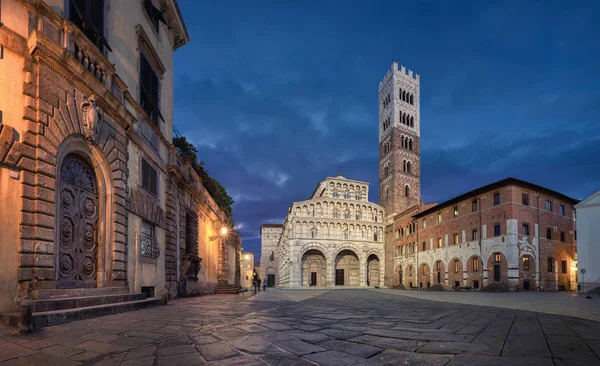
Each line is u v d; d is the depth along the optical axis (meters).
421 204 67.12
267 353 5.66
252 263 101.50
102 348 6.02
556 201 45.19
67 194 10.93
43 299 9.02
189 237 25.22
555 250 43.53
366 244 74.56
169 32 22.55
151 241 17.14
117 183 13.37
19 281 8.65
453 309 14.50
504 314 12.27
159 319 9.54
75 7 11.25
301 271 70.38
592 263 37.69
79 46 11.28
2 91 8.74
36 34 9.31
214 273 33.88
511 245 40.22
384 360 5.32
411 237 63.88
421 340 6.89
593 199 38.62
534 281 40.78
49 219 9.52
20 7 9.35
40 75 9.64
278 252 98.06
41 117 9.55
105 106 12.70
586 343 6.61
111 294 12.32
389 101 87.19
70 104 10.80
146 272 16.20
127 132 14.60
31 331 7.23
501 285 40.69
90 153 12.04
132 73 16.05
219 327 8.20
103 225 12.58
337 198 75.88
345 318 10.60
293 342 6.54
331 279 70.94
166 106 21.61
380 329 8.30
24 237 8.83
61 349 5.95
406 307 15.57
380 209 77.56
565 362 5.16
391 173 82.12
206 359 5.28
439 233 54.50
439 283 53.75
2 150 8.50
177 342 6.47
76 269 11.15
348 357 5.47
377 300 21.50
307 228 71.81
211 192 36.81
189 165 25.48
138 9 17.09
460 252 48.91
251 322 9.19
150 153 17.16
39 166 9.35
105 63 12.63
